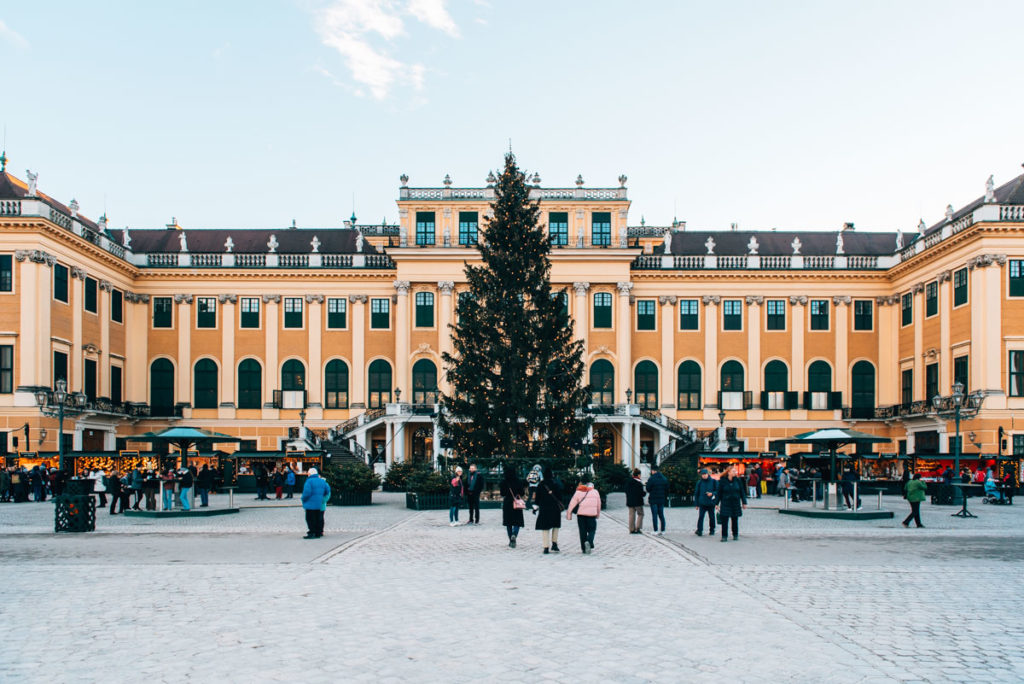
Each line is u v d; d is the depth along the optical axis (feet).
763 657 35.53
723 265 215.31
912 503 92.27
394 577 56.03
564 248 208.54
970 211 177.58
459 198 209.36
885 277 213.46
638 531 84.74
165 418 209.77
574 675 32.99
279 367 213.05
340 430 202.49
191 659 35.29
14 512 111.65
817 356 214.28
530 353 128.67
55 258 172.35
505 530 88.07
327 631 40.14
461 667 34.06
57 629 40.65
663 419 204.74
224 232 233.96
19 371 164.35
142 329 211.00
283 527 91.56
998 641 38.50
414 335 208.85
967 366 175.42
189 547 72.79
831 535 83.56
